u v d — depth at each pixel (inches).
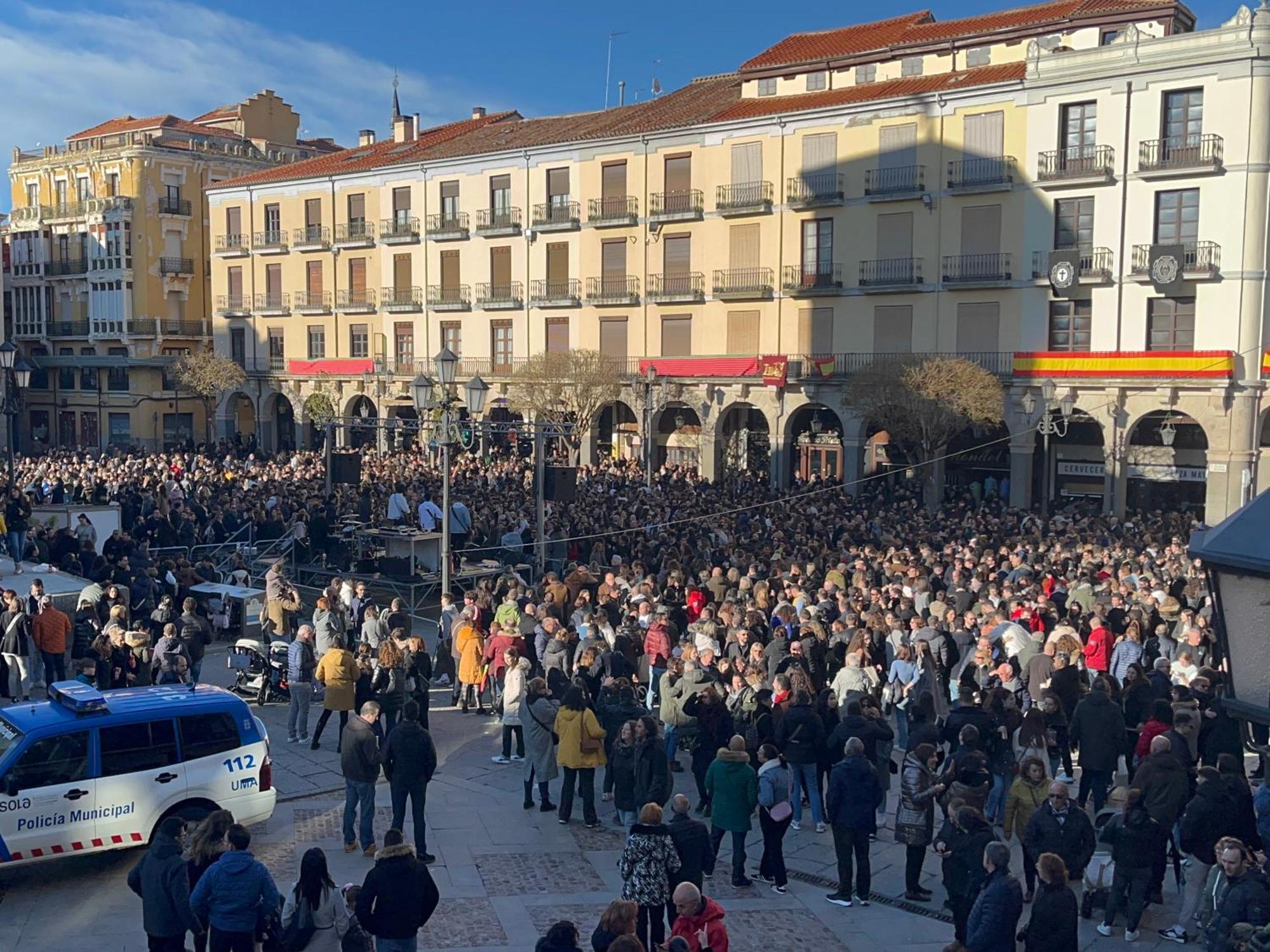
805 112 1795.0
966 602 767.1
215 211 2576.3
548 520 1187.9
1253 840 409.4
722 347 1916.8
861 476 1781.5
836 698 562.9
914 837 453.1
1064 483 1674.5
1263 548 165.3
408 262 2290.8
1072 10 1672.0
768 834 468.8
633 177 1998.0
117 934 409.1
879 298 1760.6
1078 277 1565.0
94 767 446.6
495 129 2407.7
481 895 454.6
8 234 2915.8
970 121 1664.6
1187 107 1496.1
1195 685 535.2
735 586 845.8
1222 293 1476.4
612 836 526.6
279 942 338.6
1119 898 423.8
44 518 1050.1
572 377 1862.7
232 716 482.0
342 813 547.5
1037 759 464.8
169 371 2586.1
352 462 1242.6
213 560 1094.4
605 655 648.4
